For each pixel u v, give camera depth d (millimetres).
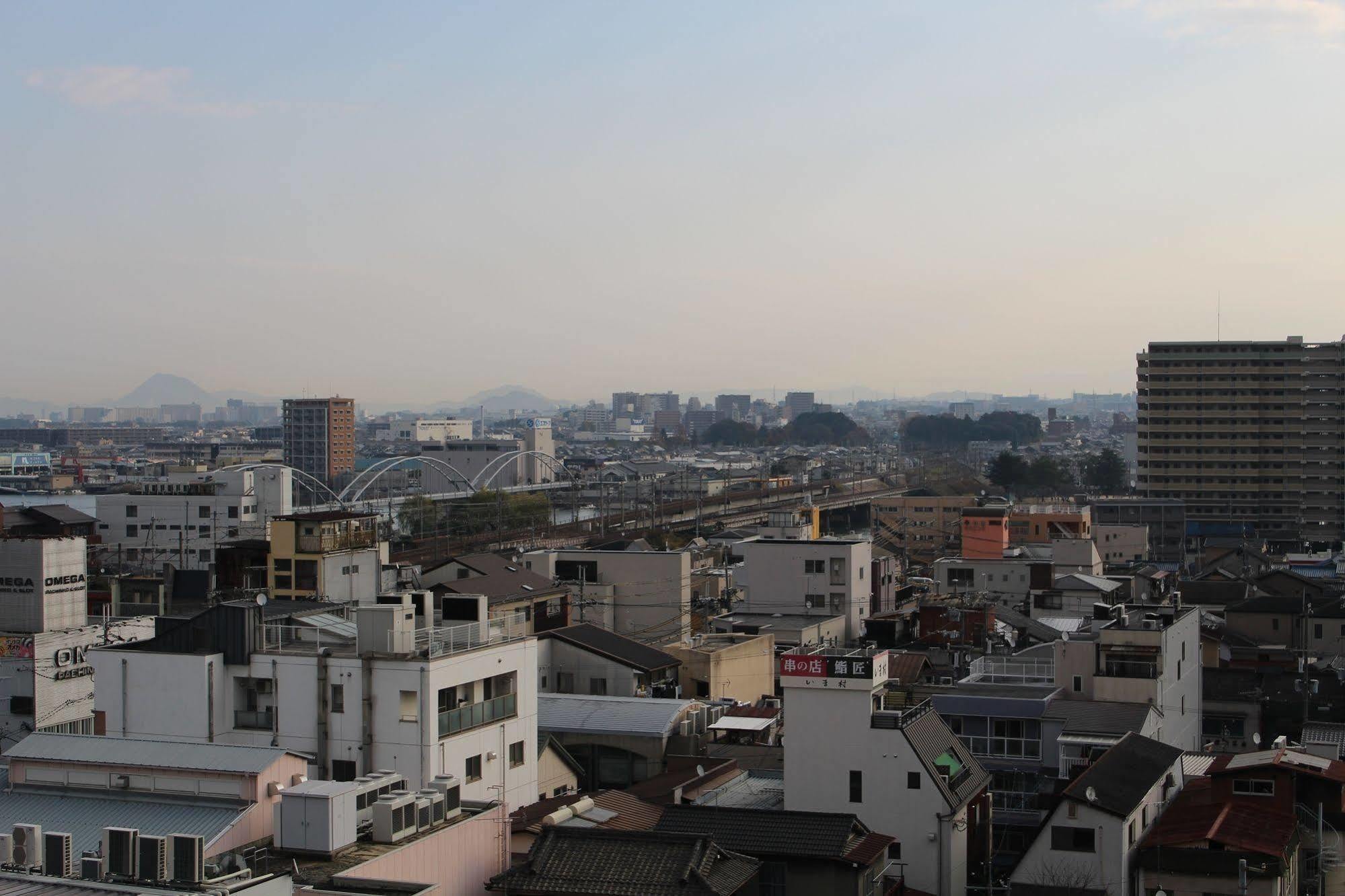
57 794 37156
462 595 55375
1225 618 109938
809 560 110750
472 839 36250
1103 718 56469
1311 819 47312
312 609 51594
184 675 45594
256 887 28359
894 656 74000
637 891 34250
